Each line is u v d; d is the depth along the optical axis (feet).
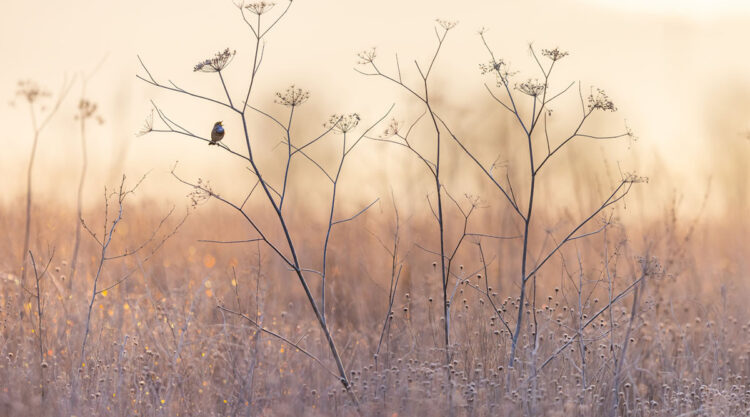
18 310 57.47
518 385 47.73
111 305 62.34
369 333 60.95
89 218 78.13
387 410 45.24
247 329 57.77
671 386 52.44
